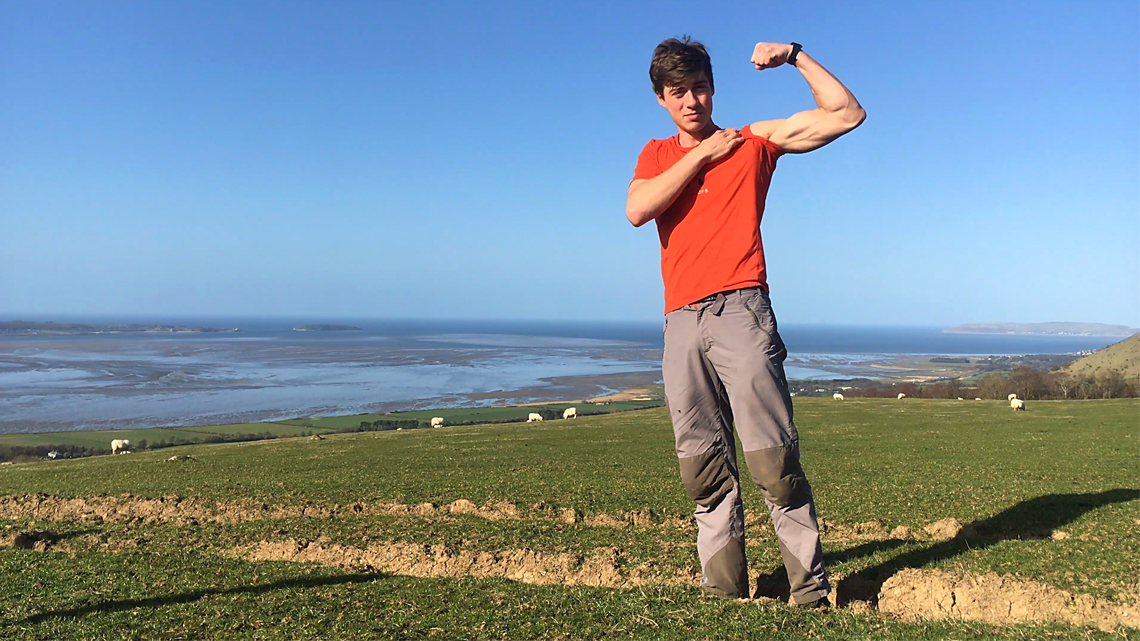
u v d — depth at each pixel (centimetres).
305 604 665
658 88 531
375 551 998
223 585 774
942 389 8281
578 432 3528
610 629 530
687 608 550
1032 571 663
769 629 496
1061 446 2180
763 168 515
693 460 549
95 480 1958
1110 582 624
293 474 1948
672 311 536
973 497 1184
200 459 2641
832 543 925
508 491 1496
